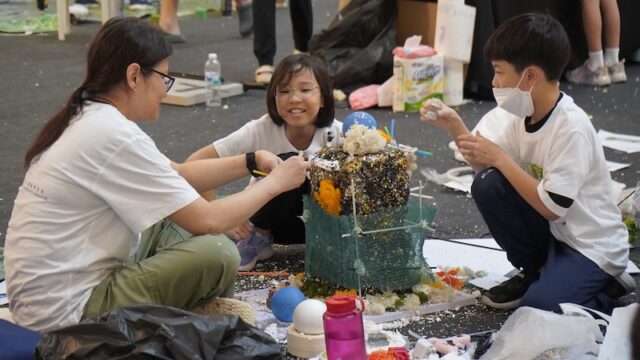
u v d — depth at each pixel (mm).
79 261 2203
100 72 2207
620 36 6238
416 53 5191
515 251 2648
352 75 5562
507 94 2547
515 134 2678
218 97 5508
